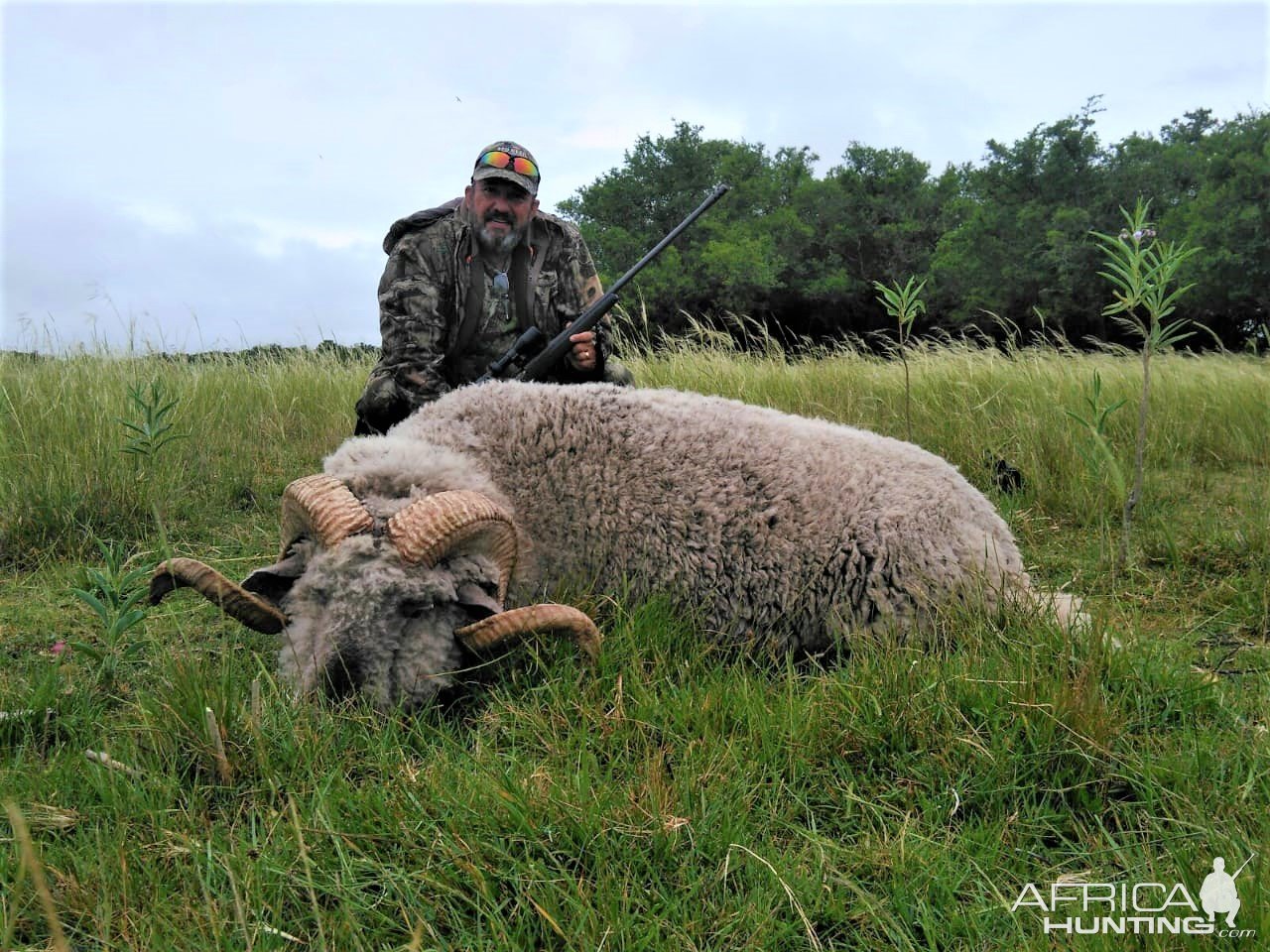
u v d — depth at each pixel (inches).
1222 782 100.5
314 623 115.8
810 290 1656.0
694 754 105.4
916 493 143.5
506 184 191.8
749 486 142.6
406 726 112.9
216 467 242.5
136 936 79.6
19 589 172.9
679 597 143.3
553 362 188.4
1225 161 1286.9
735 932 82.6
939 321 1653.5
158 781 98.0
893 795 101.5
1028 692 111.6
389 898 85.7
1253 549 188.1
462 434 143.5
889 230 1729.8
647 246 1594.5
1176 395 323.3
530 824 92.2
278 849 89.6
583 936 78.3
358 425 201.2
